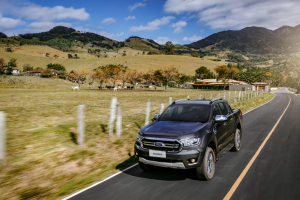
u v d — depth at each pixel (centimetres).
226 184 477
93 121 1157
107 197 430
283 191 444
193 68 16700
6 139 757
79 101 2483
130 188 466
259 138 922
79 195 442
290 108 2141
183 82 11256
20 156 625
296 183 481
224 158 661
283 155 687
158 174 541
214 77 14350
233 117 712
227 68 8744
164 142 478
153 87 9288
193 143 473
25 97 2864
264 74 13288
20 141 746
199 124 533
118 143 825
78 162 634
